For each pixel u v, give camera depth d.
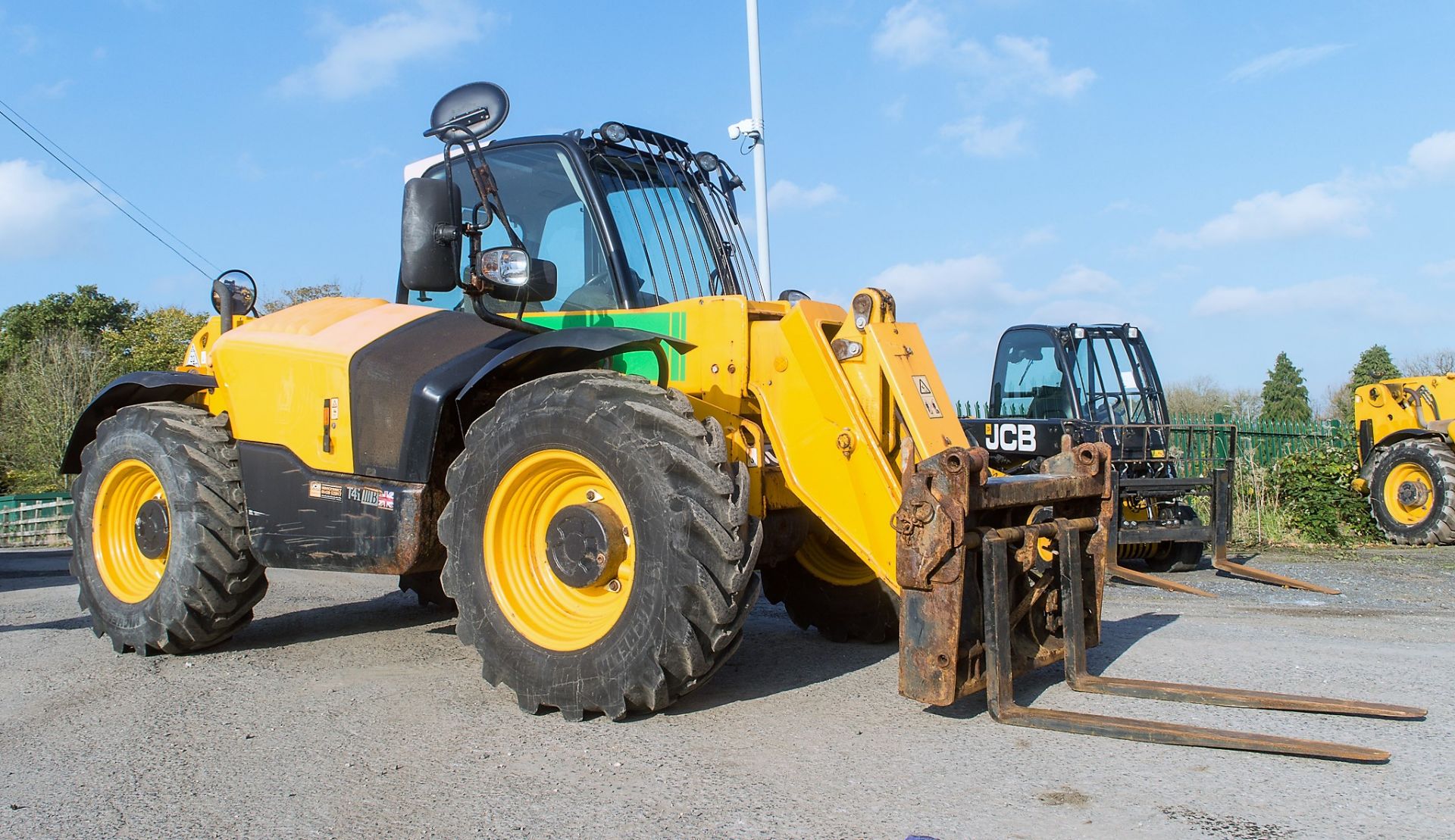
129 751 3.47
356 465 4.43
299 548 4.63
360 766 3.25
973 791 2.90
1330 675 4.30
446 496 4.37
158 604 4.92
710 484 3.41
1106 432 9.03
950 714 3.70
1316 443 16.09
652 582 3.44
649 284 4.61
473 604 3.87
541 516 3.94
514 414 3.82
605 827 2.69
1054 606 4.10
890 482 3.72
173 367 34.09
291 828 2.75
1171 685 3.91
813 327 3.91
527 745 3.40
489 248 4.84
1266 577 7.80
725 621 3.40
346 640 5.40
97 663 4.90
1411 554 10.22
